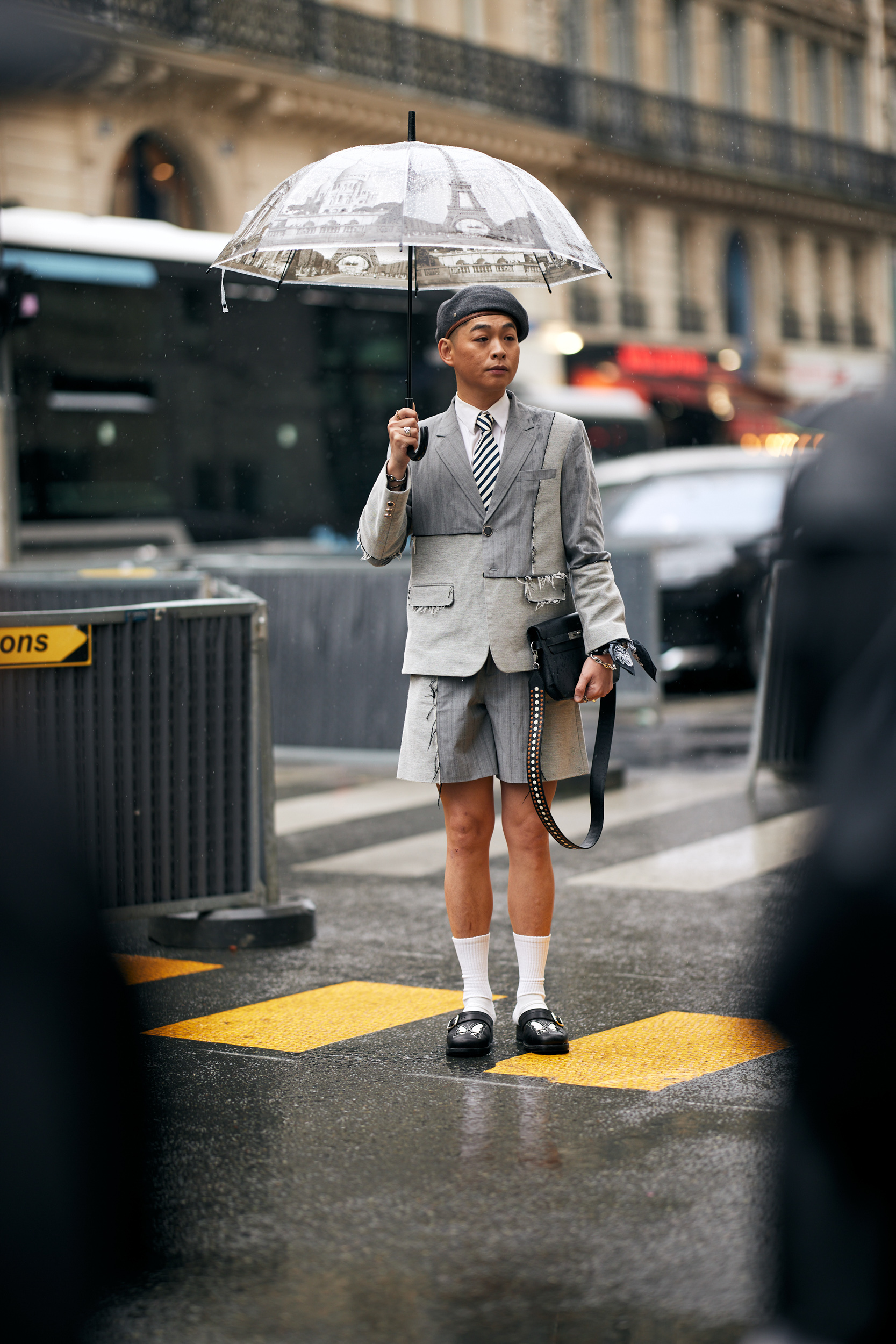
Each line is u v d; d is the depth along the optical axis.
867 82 43.28
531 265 4.91
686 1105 4.04
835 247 42.34
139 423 16.39
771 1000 1.99
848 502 1.84
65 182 23.42
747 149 38.16
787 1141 2.04
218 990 5.40
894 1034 1.90
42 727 5.76
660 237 36.34
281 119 26.66
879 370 1.96
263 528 17.39
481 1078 4.33
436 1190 3.52
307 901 6.26
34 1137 1.60
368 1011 5.08
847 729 1.90
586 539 4.52
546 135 32.06
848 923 1.90
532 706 4.45
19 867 1.63
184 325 16.80
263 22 25.88
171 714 5.95
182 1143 3.87
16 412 15.45
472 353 4.50
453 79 29.75
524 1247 3.19
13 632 5.67
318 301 18.02
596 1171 3.59
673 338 36.56
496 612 4.46
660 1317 2.86
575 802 9.16
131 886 5.93
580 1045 4.62
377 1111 4.08
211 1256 3.20
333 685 10.48
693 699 14.37
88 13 22.73
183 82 24.88
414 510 4.57
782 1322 2.07
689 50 37.59
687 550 14.11
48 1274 1.60
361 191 4.30
